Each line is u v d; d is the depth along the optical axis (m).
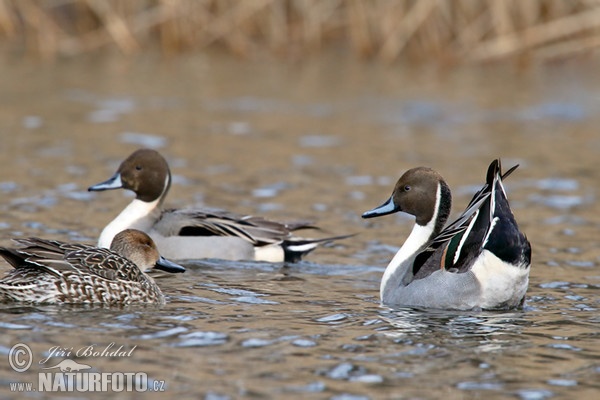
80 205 15.73
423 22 30.09
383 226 15.50
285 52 31.05
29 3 30.42
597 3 27.98
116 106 24.38
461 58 29.50
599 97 26.61
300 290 11.80
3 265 12.12
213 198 16.61
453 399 8.19
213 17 31.23
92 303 10.58
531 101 26.06
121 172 13.91
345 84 27.77
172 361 8.87
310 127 22.94
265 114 24.17
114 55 31.08
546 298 11.55
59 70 28.48
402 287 11.24
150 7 31.19
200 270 12.83
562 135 22.81
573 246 14.27
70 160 18.80
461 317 10.62
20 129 21.34
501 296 10.86
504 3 28.62
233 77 28.53
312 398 8.11
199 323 10.07
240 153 20.12
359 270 13.03
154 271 12.60
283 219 15.48
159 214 13.98
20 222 14.41
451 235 11.12
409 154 20.55
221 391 8.20
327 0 31.02
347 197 17.06
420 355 9.27
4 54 30.11
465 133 22.78
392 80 28.42
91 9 31.34
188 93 26.28
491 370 8.91
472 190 17.70
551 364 9.11
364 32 30.62
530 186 18.12
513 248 10.70
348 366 8.90
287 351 9.26
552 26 28.14
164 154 19.77
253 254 13.55
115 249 11.79
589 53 29.95
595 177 18.91
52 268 10.47
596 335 10.05
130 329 9.75
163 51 31.30
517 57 29.95
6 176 17.27
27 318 9.96
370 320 10.44
